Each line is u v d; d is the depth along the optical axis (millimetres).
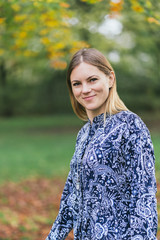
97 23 9508
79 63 1709
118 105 1710
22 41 6812
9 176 8945
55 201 6309
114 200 1553
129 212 1527
